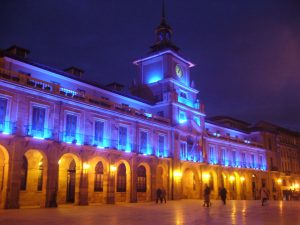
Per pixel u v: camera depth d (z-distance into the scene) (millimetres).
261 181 62156
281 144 72625
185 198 45469
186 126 44469
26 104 26344
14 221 16109
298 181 75875
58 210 23266
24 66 29078
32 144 26016
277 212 22391
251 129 67562
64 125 29156
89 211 22531
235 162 56719
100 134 32969
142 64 47938
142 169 37906
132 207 27031
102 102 33969
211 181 49750
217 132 57562
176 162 41531
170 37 49906
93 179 31859
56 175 27344
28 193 28000
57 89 28938
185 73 47938
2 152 25719
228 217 18625
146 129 38750
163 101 43062
